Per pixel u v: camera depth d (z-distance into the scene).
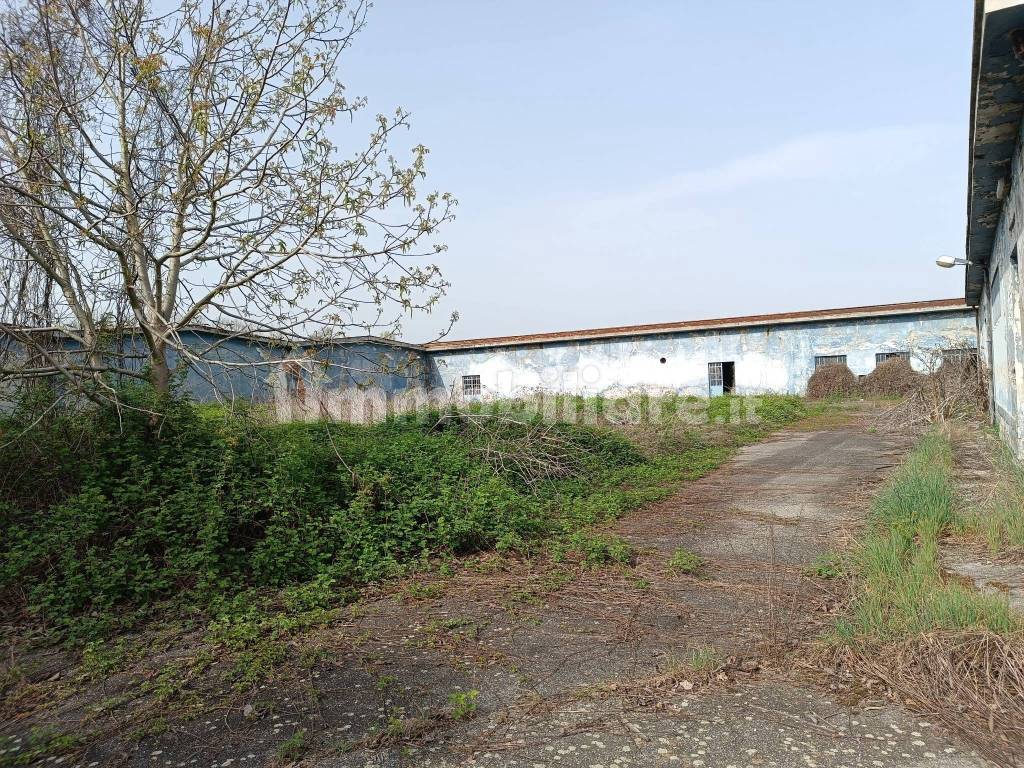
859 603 4.25
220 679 3.59
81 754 2.92
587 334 28.44
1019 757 2.63
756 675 3.45
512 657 3.82
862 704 3.10
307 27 6.34
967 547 5.43
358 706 3.25
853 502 7.75
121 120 6.32
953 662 3.34
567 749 2.81
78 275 6.53
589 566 5.55
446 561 5.70
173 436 6.11
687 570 5.40
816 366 25.64
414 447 7.97
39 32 6.12
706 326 26.80
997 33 4.80
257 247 6.21
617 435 12.04
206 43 6.18
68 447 5.68
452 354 30.53
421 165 6.18
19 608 4.52
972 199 8.59
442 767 2.71
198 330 6.85
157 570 4.95
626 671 3.57
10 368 5.53
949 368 17.61
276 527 5.43
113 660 3.82
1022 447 8.19
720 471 10.70
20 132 5.77
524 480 8.49
